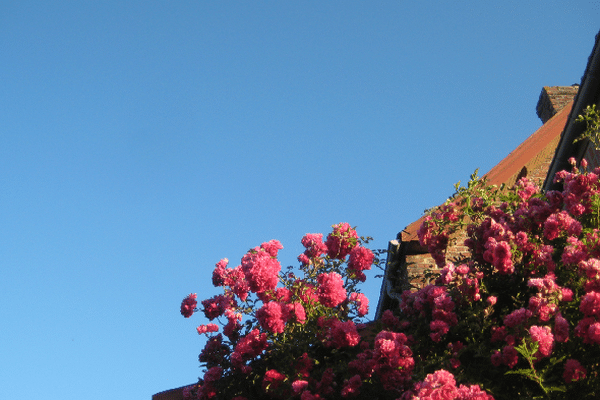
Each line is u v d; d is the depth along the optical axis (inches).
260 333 261.7
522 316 201.0
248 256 277.3
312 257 281.1
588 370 197.8
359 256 272.5
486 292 231.5
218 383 266.5
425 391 178.7
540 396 191.6
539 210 242.5
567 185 247.6
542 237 241.4
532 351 184.1
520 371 186.4
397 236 389.1
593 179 237.9
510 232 237.0
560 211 248.4
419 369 218.8
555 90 577.6
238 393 263.1
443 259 275.7
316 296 268.7
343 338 242.2
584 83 294.4
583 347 200.2
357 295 271.1
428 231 276.4
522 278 233.3
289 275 277.3
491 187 276.4
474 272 237.1
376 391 222.7
